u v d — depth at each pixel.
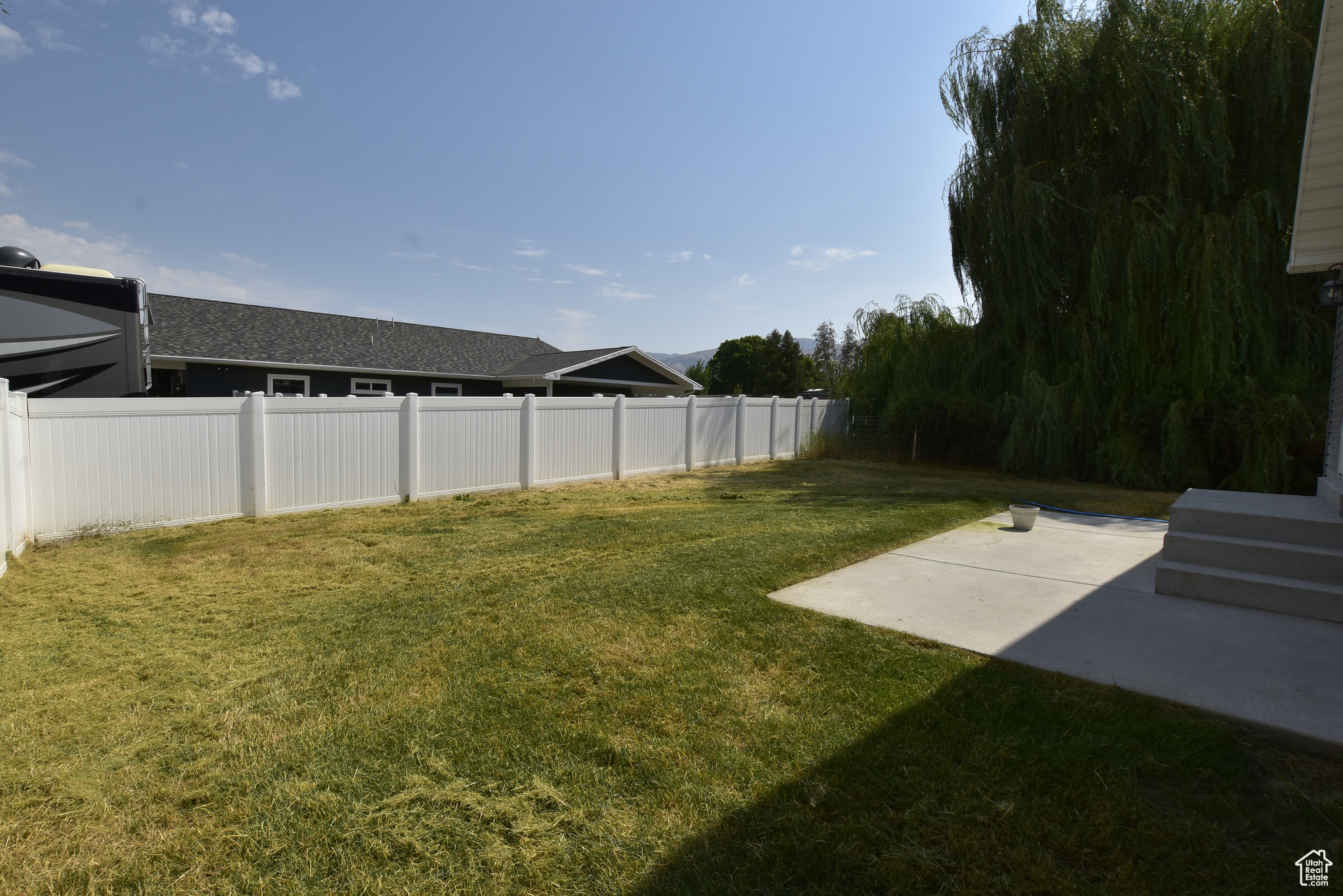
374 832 2.10
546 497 9.58
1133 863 1.92
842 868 1.91
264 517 7.52
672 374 23.95
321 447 8.02
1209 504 5.23
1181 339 11.09
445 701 2.92
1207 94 11.03
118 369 7.31
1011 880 1.86
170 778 2.38
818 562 5.28
